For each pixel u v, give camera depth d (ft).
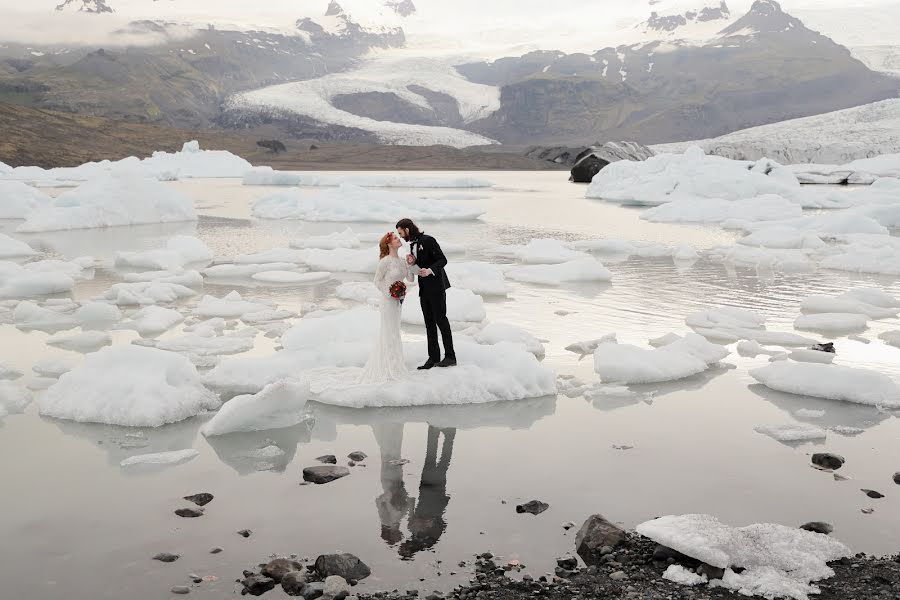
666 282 47.06
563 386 24.67
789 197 116.47
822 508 15.52
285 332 29.63
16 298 40.63
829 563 13.21
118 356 22.79
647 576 12.87
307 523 14.67
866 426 20.84
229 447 19.07
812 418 21.52
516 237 74.08
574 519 14.92
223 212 107.76
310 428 20.65
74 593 12.02
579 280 47.32
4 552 13.35
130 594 12.03
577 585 12.45
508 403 23.02
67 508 15.23
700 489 16.42
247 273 49.47
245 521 14.74
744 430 20.40
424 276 24.62
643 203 129.18
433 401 22.89
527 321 35.04
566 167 456.86
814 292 43.52
